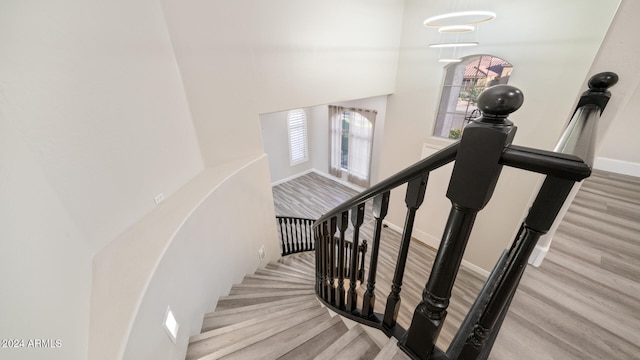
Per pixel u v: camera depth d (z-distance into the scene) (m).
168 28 2.17
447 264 0.71
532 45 2.89
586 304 1.44
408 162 4.73
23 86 1.14
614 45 1.50
